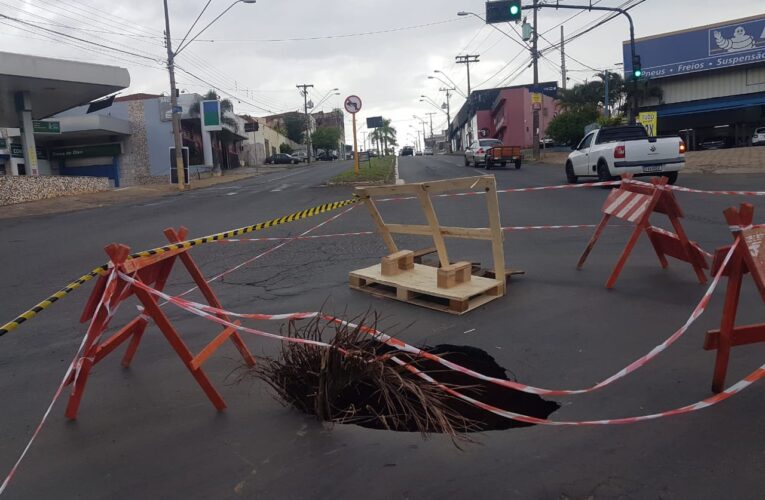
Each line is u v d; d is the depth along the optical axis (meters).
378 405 3.75
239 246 9.79
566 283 6.19
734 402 3.47
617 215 6.27
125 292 3.62
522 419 3.22
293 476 2.97
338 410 3.67
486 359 4.46
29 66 22.81
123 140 42.31
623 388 3.75
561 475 2.86
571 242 8.52
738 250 3.40
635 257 7.25
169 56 27.75
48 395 4.20
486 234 5.75
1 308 6.88
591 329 4.81
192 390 4.07
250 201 18.53
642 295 5.62
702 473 2.83
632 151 15.12
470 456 3.07
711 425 3.25
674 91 39.19
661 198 5.92
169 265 4.29
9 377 4.59
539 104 34.88
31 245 11.85
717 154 26.73
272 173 43.88
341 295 6.30
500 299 5.73
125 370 4.50
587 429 3.28
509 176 23.69
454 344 4.63
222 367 4.45
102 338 5.39
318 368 3.58
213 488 2.91
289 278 7.31
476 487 2.80
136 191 27.34
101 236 12.60
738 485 2.73
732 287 3.46
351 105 24.25
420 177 25.89
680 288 5.77
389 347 4.58
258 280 7.31
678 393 3.63
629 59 39.69
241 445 3.29
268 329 5.28
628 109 39.75
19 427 3.71
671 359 4.13
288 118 88.19
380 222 6.57
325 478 2.94
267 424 3.52
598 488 2.75
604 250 7.81
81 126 38.22
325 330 5.06
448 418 3.48
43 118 34.03
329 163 63.91
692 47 37.53
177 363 4.59
